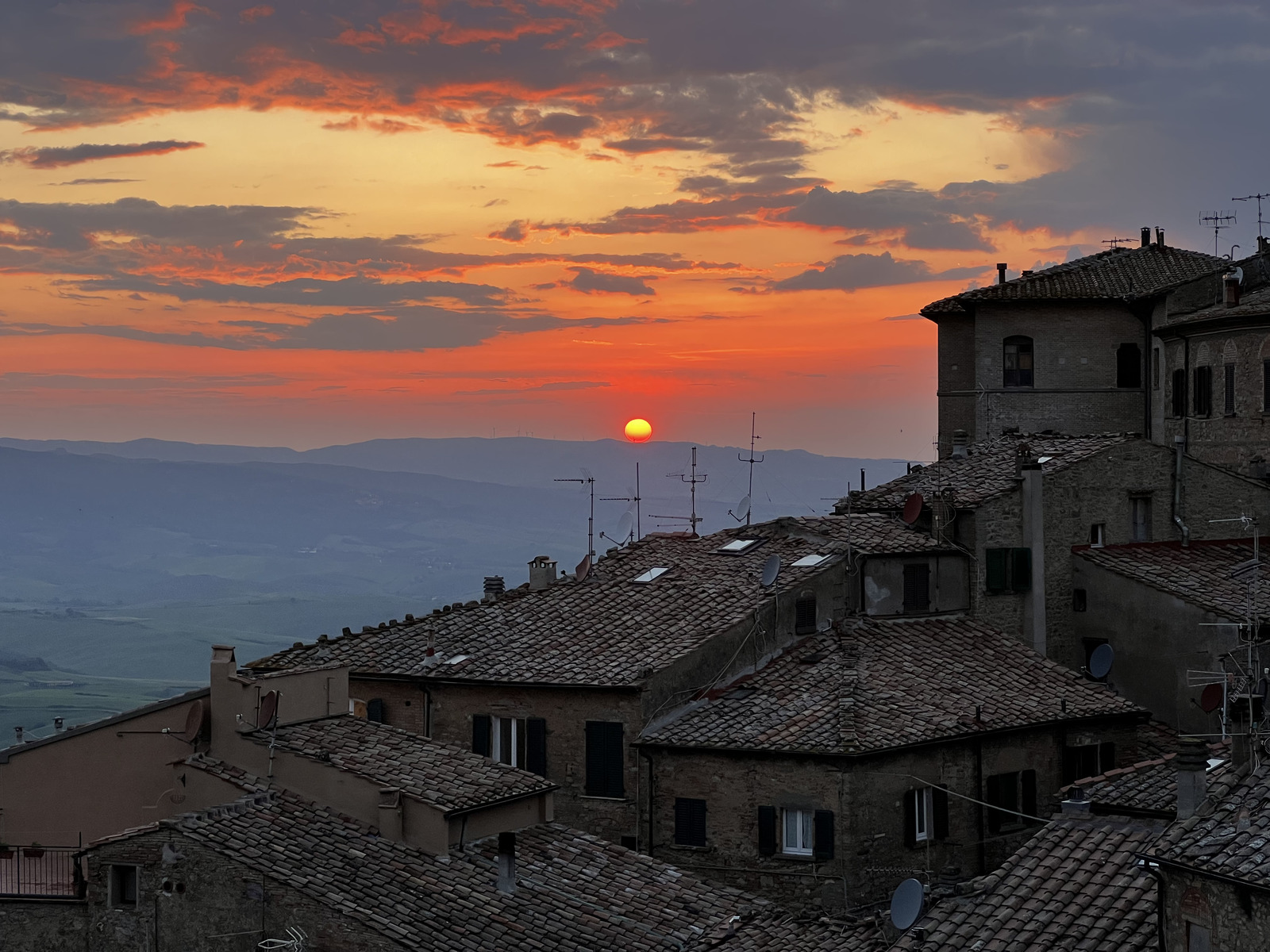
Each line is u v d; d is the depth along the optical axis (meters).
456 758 45.50
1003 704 52.56
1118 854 36.12
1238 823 29.77
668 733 50.66
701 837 49.88
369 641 57.06
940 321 79.00
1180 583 58.44
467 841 42.78
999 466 63.38
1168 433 71.06
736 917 42.81
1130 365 75.50
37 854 43.62
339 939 37.19
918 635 57.09
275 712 43.62
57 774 44.22
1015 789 51.81
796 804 48.44
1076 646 60.88
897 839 48.72
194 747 43.38
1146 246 80.62
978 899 36.12
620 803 51.00
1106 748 54.03
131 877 38.75
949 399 78.69
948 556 59.22
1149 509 63.19
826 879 47.81
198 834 38.59
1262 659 55.06
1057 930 34.06
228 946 37.91
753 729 49.88
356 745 44.56
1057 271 78.75
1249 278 72.00
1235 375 66.62
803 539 59.06
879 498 64.00
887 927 38.59
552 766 52.09
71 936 38.91
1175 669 57.62
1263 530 64.06
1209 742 44.03
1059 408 75.88
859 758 47.62
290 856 39.03
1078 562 60.91
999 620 59.81
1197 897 29.50
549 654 53.59
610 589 57.88
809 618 56.00
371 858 40.31
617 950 39.50
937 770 49.84
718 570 57.88
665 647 52.66
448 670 53.94
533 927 39.53
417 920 38.09
